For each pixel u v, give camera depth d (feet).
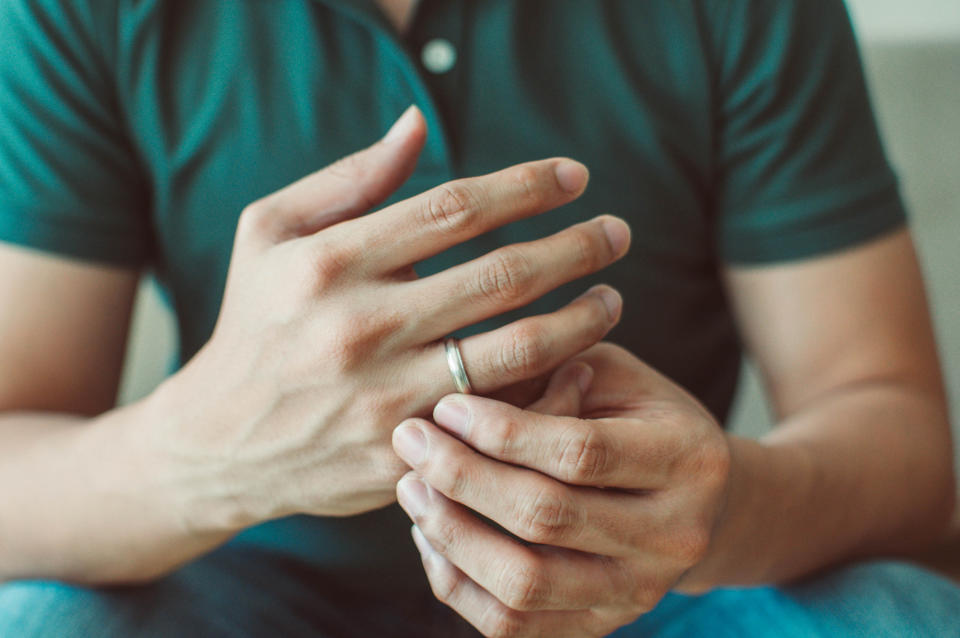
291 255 1.56
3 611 1.71
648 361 2.05
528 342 1.54
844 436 1.87
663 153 2.01
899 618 1.69
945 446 1.95
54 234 1.94
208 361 1.64
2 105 1.95
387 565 2.01
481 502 1.51
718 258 2.14
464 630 2.05
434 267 1.97
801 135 2.02
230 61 1.97
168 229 2.00
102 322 2.01
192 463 1.66
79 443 1.79
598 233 1.57
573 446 1.50
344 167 1.63
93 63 1.95
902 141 3.62
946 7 3.53
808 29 2.03
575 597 1.55
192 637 1.76
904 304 2.04
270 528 2.02
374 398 1.56
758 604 1.85
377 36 1.95
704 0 2.00
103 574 1.78
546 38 2.01
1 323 1.93
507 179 1.53
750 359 2.29
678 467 1.56
